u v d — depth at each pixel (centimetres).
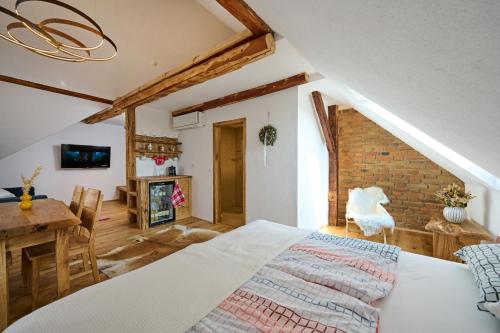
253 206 362
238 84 327
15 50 262
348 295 100
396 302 99
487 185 221
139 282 109
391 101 153
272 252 145
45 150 551
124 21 218
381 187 390
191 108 445
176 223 423
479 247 126
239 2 159
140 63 289
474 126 107
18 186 514
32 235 166
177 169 496
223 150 549
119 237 344
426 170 350
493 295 86
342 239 170
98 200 210
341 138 425
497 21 45
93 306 91
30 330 78
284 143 323
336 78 214
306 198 339
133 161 423
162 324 82
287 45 216
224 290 104
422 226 357
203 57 239
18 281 216
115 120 604
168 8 204
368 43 90
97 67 300
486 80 68
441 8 50
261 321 84
